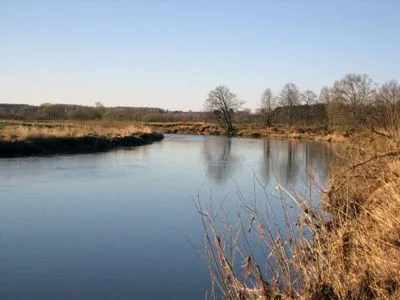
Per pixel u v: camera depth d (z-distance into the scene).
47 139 29.77
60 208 14.30
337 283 5.05
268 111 87.62
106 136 37.44
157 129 81.75
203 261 9.77
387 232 5.76
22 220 12.80
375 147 9.61
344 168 9.30
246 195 16.66
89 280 8.77
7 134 28.17
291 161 29.58
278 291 5.32
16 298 7.91
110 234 11.68
